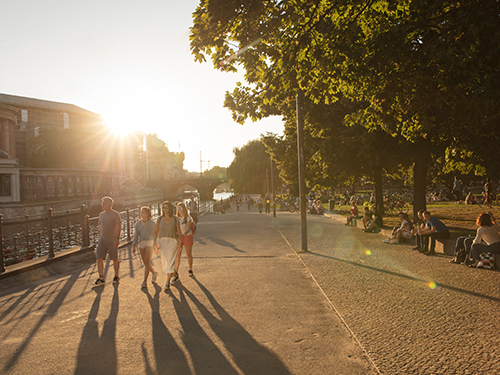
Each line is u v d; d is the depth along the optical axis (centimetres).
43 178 7819
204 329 476
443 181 4325
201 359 390
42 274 810
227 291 662
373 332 445
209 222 2395
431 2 631
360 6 670
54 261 889
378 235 1438
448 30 670
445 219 1733
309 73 734
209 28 632
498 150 1202
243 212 4066
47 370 370
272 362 380
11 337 458
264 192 5478
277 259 988
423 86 719
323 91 792
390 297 586
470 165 1496
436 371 343
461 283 658
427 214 986
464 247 831
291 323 493
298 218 2631
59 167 8944
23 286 722
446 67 711
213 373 359
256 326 484
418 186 1580
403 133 980
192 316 527
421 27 695
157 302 599
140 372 363
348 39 682
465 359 365
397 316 498
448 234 978
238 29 650
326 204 4831
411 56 722
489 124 765
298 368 366
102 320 516
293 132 1995
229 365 375
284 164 2816
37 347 427
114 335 459
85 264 972
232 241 1389
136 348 420
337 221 2280
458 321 470
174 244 686
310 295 626
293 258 998
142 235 709
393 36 645
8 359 396
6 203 5575
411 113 918
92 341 441
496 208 2208
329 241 1305
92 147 12938
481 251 783
